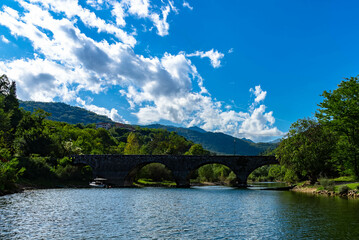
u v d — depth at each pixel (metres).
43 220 24.84
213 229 22.62
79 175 82.56
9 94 109.94
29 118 93.19
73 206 34.41
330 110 52.00
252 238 19.81
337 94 50.94
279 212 31.23
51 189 61.47
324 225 23.67
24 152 79.31
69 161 84.31
